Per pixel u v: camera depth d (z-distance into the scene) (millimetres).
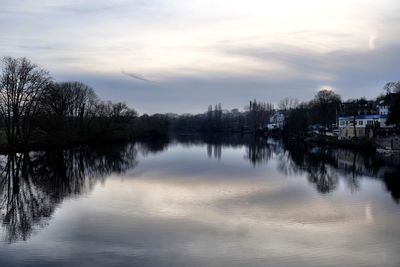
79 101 132750
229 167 74188
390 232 32875
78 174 64062
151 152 108188
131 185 53156
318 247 29328
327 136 157625
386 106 157875
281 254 27922
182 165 77375
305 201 43750
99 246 29188
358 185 54250
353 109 184375
